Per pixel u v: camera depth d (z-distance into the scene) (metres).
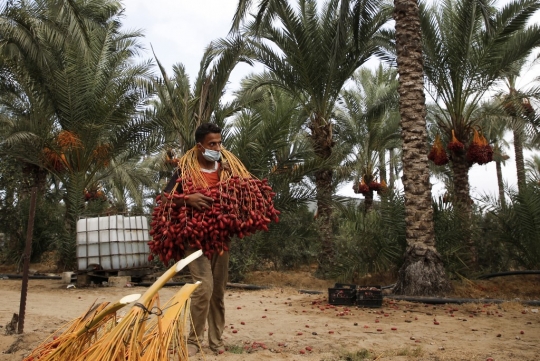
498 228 12.97
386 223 12.21
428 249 9.98
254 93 16.52
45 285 12.30
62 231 15.48
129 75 16.14
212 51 14.38
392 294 10.03
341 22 11.92
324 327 6.21
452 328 6.36
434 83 14.44
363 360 4.59
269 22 13.23
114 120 15.02
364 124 23.00
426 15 13.38
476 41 13.32
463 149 14.62
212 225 3.86
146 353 2.61
